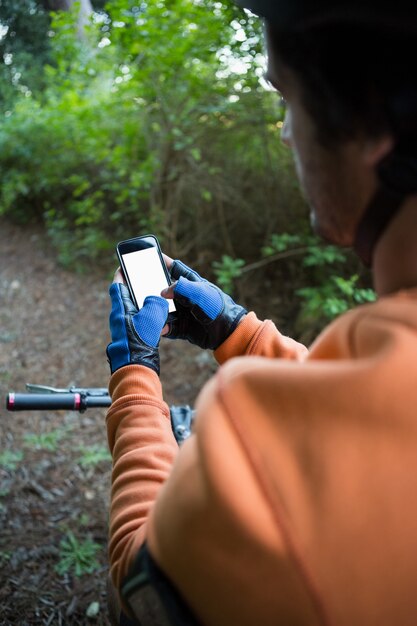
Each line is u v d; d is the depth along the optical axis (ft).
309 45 1.51
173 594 1.66
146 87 14.82
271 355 3.25
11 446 10.44
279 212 14.60
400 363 1.41
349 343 1.56
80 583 7.48
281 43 1.60
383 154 1.48
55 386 12.87
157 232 16.05
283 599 1.44
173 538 1.59
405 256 1.55
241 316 3.38
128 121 16.37
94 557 7.90
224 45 12.83
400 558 1.40
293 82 1.63
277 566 1.43
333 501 1.40
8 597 7.20
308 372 1.49
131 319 2.96
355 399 1.42
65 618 6.97
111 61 16.81
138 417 2.46
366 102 1.48
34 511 8.78
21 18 29.27
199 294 3.32
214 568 1.51
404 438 1.40
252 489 1.45
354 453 1.41
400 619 1.43
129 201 18.30
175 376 12.87
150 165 15.31
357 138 1.54
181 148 14.43
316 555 1.41
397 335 1.44
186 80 14.17
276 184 14.52
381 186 1.53
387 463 1.40
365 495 1.40
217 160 14.99
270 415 1.49
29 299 16.62
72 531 8.39
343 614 1.42
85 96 18.90
